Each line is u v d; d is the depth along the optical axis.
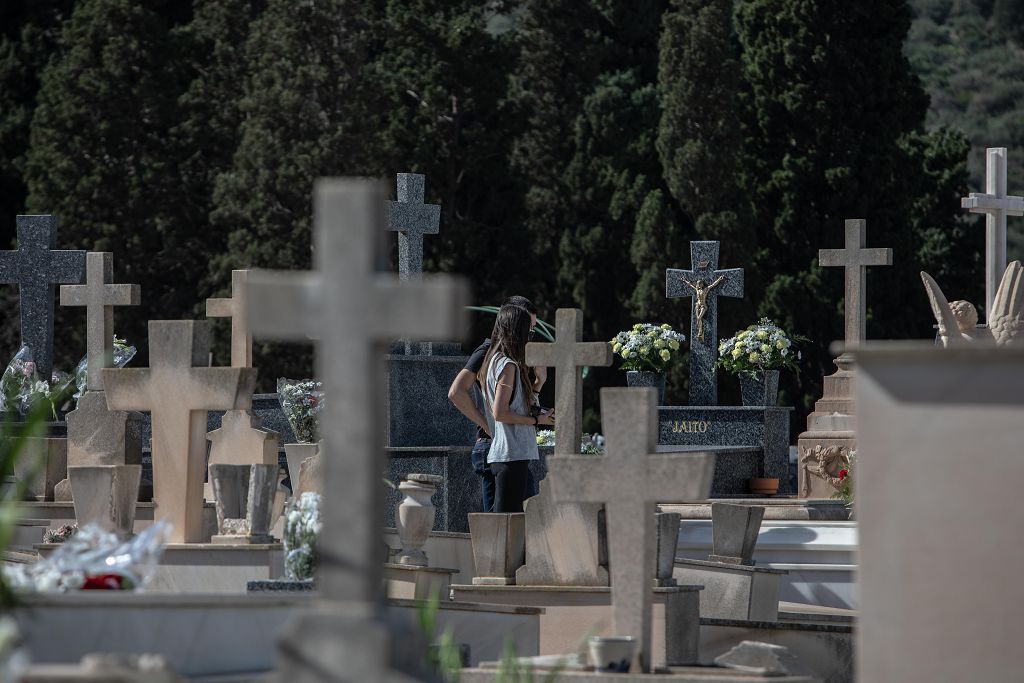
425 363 21.16
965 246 63.59
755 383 26.91
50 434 21.14
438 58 60.09
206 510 13.38
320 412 17.89
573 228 60.41
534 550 13.11
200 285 56.94
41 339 25.91
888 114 62.94
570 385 13.19
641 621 9.36
